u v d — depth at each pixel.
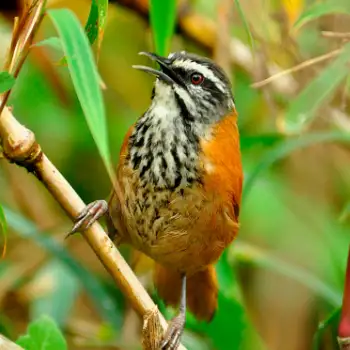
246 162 12.92
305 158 13.20
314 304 12.81
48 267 11.77
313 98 8.97
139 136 9.41
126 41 13.45
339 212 13.21
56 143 13.18
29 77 12.74
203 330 10.74
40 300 11.42
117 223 9.81
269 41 12.07
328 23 11.77
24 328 11.69
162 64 9.70
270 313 12.84
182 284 10.21
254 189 13.12
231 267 11.26
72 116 13.16
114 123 13.40
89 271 11.30
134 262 11.15
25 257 12.19
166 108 9.55
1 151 6.91
